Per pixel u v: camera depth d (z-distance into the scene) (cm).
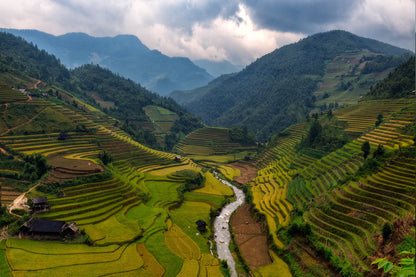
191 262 4816
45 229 4800
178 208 7731
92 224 5509
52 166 7019
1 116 8856
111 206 6312
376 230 4278
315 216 5503
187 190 9238
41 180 6297
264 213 7069
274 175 10156
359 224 4669
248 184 10450
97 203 6212
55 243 4719
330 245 4581
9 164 6875
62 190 6106
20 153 7619
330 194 5925
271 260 5244
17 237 4700
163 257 4822
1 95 9750
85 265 4191
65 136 9388
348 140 9600
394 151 6059
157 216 6475
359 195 5266
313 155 10150
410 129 7369
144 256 4784
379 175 5541
